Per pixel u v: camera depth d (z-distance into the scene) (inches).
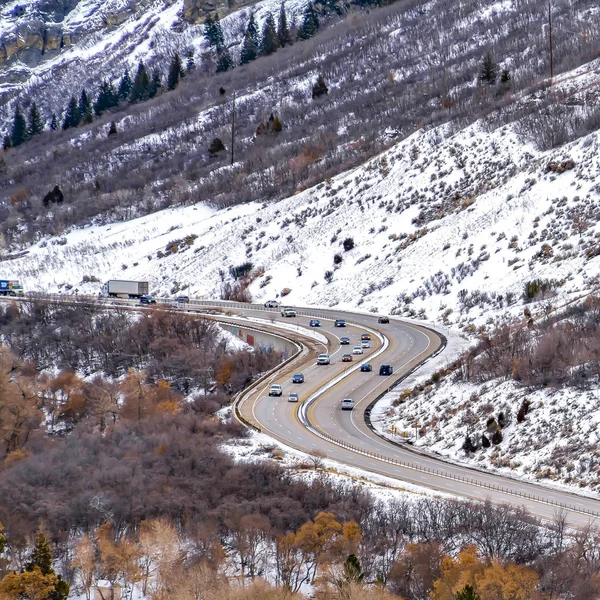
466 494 6815.9
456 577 5300.2
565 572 5295.3
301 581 5895.7
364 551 5915.4
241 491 7027.6
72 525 6737.2
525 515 6097.4
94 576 6176.2
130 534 6589.6
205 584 5733.3
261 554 6122.1
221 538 6397.6
